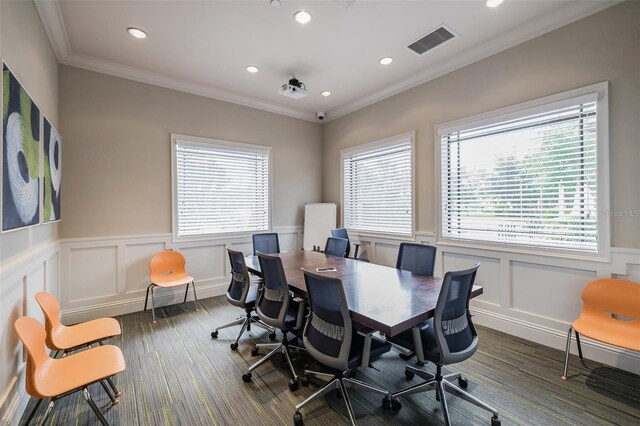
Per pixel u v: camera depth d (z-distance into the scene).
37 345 1.55
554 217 2.64
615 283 2.20
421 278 2.42
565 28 2.51
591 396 1.97
